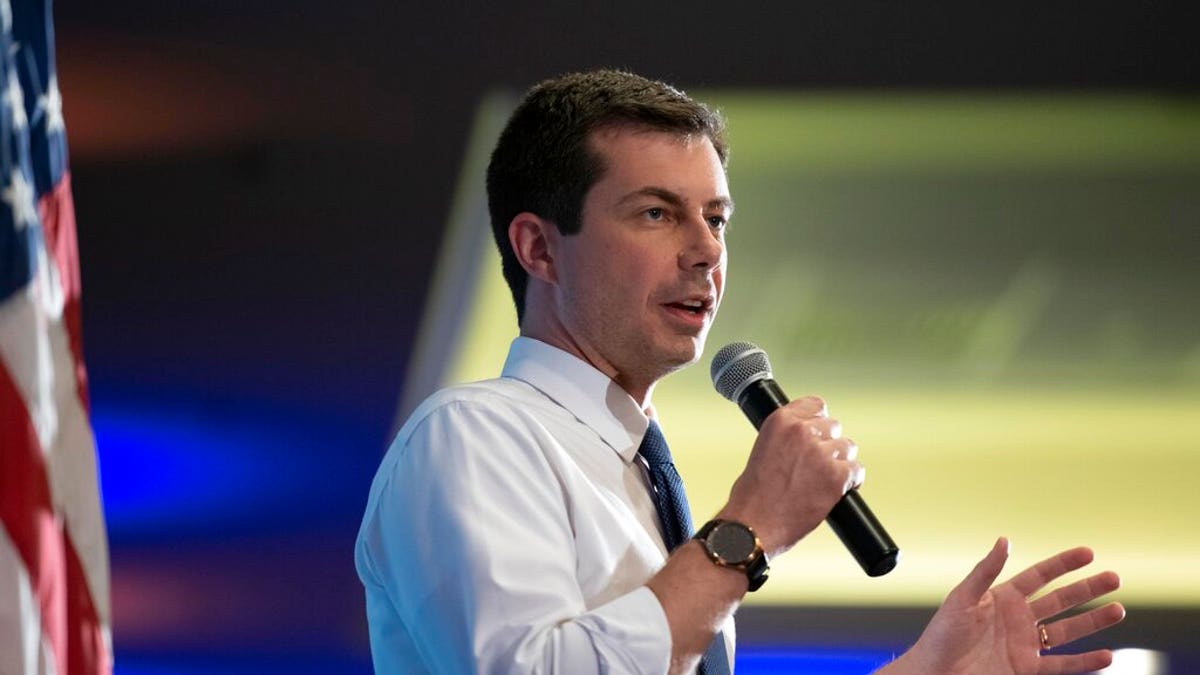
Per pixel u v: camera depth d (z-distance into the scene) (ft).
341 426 46.96
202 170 46.80
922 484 48.55
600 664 15.23
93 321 46.98
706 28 46.78
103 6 46.57
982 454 48.57
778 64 47.03
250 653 47.16
